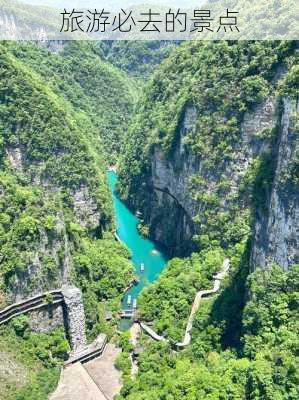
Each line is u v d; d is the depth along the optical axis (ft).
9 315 303.07
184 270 383.86
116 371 307.99
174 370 277.85
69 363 309.83
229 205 390.21
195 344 290.56
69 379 296.30
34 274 315.78
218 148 400.26
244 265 299.79
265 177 269.64
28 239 315.99
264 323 242.99
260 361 221.46
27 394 272.31
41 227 326.44
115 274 406.21
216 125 405.59
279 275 246.88
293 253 242.58
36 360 298.76
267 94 365.81
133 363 313.53
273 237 254.68
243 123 384.88
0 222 323.37
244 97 383.86
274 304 242.58
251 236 295.48
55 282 324.60
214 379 239.30
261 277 257.34
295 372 208.95
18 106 413.59
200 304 331.57
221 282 339.16
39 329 313.73
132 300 388.78
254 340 243.60
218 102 407.85
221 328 287.89
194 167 424.46
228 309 292.81
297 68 247.50
